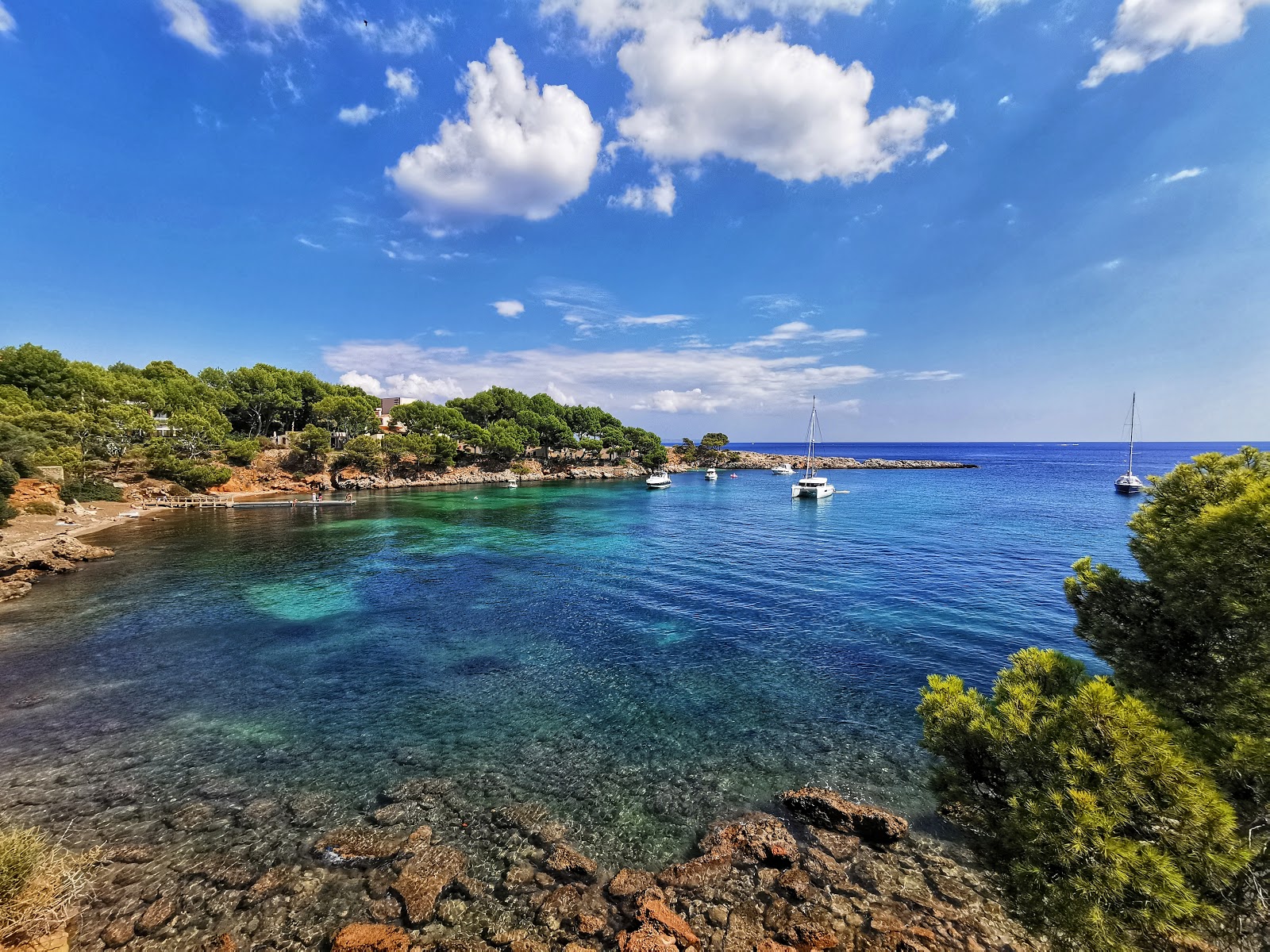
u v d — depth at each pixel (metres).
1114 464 196.12
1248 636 7.14
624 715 17.69
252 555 43.53
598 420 157.50
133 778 13.88
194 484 81.94
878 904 9.98
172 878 10.35
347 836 11.66
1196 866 5.93
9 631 25.48
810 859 11.13
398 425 136.88
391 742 15.94
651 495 97.38
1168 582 7.86
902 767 14.73
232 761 14.78
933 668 21.38
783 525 60.00
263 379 109.06
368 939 8.89
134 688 19.53
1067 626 25.88
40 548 37.31
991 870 9.70
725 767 14.70
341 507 76.88
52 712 17.61
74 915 9.30
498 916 9.60
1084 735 6.97
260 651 23.33
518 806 12.90
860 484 116.88
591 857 11.28
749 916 9.71
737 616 28.09
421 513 70.56
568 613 28.78
